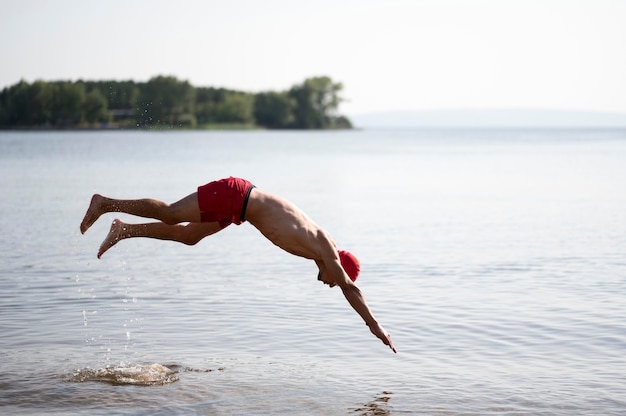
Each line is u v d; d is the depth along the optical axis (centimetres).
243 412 684
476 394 727
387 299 1118
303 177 3922
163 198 2666
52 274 1307
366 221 2098
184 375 782
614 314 1020
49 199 2631
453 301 1104
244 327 963
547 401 707
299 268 1385
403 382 761
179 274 1324
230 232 1906
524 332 938
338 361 828
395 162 5562
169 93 12875
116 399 713
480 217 2194
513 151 7819
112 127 12619
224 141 11525
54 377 771
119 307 1068
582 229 1909
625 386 745
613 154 6894
